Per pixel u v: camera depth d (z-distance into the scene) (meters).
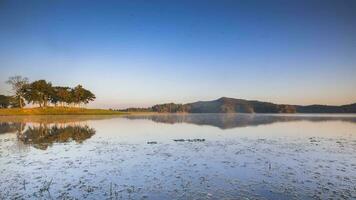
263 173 17.39
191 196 13.32
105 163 20.17
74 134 39.84
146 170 18.11
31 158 21.95
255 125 59.56
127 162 20.52
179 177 16.44
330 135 38.66
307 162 20.69
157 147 27.67
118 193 13.74
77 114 137.50
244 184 15.14
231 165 19.61
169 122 72.19
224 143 30.55
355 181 15.73
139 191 14.02
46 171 17.86
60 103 150.12
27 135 38.31
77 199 12.95
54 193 13.76
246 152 24.83
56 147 27.56
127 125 58.91
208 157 22.47
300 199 12.94
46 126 54.62
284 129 48.81
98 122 69.12
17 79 131.62
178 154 23.78
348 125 60.22
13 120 76.12
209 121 78.19
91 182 15.52
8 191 14.06
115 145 28.97
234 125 59.66
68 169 18.39
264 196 13.30
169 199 12.96
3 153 24.19
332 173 17.47
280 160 21.38
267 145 29.11
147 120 83.81
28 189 14.35
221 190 14.14
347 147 27.88
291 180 15.91
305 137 36.16
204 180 15.84
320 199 12.94
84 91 154.62
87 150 25.80
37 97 133.88
